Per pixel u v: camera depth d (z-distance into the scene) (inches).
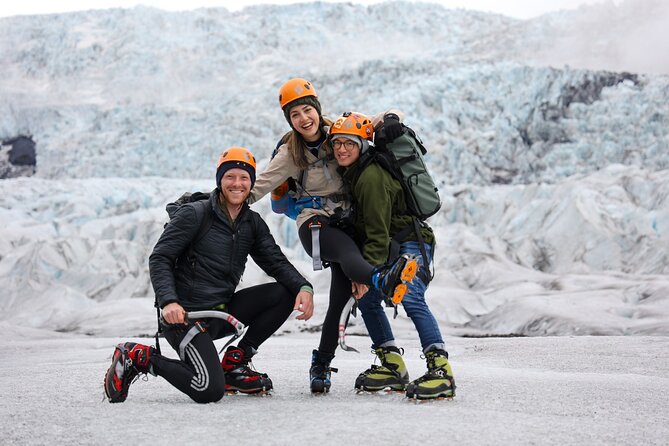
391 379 143.3
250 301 139.0
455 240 911.0
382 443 91.7
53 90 2283.5
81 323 655.8
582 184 960.3
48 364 283.3
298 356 278.4
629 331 477.1
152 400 135.9
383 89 1509.6
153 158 1556.3
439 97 1412.4
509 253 869.2
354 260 128.4
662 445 94.7
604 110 1349.7
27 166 1769.2
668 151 1209.4
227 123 1612.9
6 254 909.2
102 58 2434.8
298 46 2481.5
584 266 828.6
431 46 2508.6
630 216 884.6
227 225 135.4
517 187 1034.7
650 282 602.5
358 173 133.5
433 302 644.1
